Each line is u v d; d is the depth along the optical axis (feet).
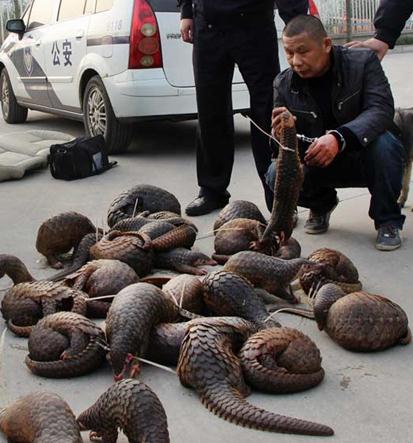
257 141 19.03
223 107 19.45
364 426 9.87
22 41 34.24
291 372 10.70
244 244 15.19
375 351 11.87
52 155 24.49
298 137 15.71
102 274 13.23
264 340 10.68
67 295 12.78
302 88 16.19
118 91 26.43
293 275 13.37
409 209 19.74
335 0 73.15
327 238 17.56
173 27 25.98
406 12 17.22
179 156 27.71
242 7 18.33
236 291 12.16
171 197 17.99
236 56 18.76
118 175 24.94
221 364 10.30
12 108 36.65
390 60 57.88
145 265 14.78
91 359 11.23
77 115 30.48
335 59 15.81
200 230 18.54
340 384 10.94
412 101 36.76
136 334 10.87
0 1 69.62
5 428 9.21
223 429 9.73
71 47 29.40
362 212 19.63
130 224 16.19
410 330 12.49
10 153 26.45
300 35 15.37
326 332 12.31
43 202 21.85
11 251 17.44
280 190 14.28
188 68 26.25
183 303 12.28
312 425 9.59
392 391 10.74
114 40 26.37
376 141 16.06
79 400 10.66
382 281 14.78
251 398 10.53
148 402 8.51
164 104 26.18
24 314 12.82
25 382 11.19
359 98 15.97
